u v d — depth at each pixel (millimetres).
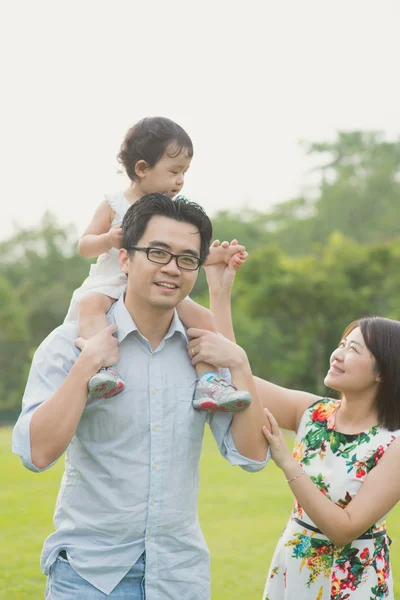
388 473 3328
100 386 2879
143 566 3010
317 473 3482
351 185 55688
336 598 3303
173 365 3158
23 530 8203
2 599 5766
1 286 42375
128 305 3145
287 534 3480
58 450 2887
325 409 3646
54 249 52969
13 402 41688
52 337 3174
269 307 29984
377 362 3430
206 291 42250
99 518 2998
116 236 3646
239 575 6496
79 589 2977
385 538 3438
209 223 3086
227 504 9711
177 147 4191
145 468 3008
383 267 30328
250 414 3186
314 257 31938
